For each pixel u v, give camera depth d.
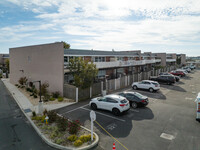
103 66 25.19
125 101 12.97
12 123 11.68
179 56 69.31
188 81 30.89
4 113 13.86
